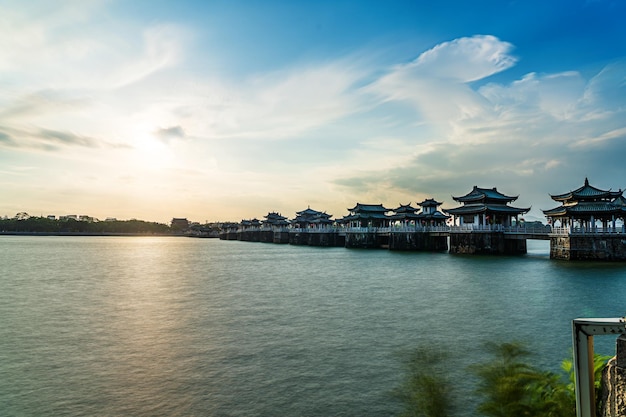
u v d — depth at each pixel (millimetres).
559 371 20828
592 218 68750
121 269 74188
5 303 40531
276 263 85125
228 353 24750
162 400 18609
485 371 12844
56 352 25109
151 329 30297
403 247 109062
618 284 45812
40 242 194625
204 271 70438
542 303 37188
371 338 27453
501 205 92125
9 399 18688
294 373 21531
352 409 17688
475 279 52625
